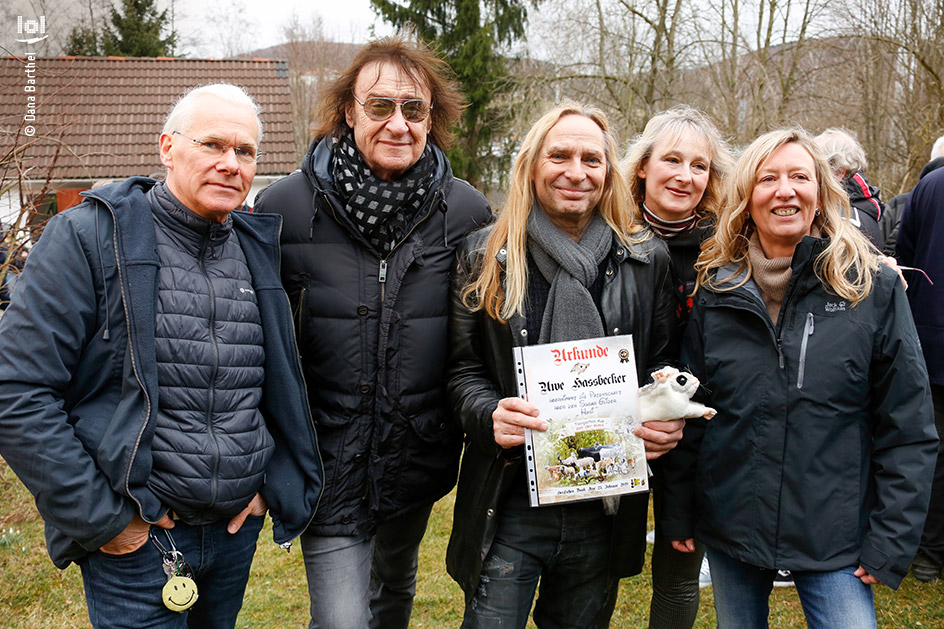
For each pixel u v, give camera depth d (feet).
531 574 7.14
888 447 6.31
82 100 50.39
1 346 5.60
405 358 7.52
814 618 6.48
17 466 5.56
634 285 7.15
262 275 6.87
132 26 73.56
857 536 6.35
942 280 10.36
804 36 43.27
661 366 7.48
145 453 5.77
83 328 5.81
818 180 6.81
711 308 7.04
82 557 6.17
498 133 67.36
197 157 6.15
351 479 7.52
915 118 34.94
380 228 7.40
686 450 7.29
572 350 6.70
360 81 7.40
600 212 7.34
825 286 6.49
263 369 6.75
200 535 6.34
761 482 6.60
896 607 10.39
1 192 15.17
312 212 7.52
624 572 7.32
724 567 7.14
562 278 6.92
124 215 6.00
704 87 47.93
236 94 6.45
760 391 6.62
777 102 42.70
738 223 7.01
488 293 7.08
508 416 6.61
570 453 6.63
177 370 6.00
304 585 11.61
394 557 8.82
